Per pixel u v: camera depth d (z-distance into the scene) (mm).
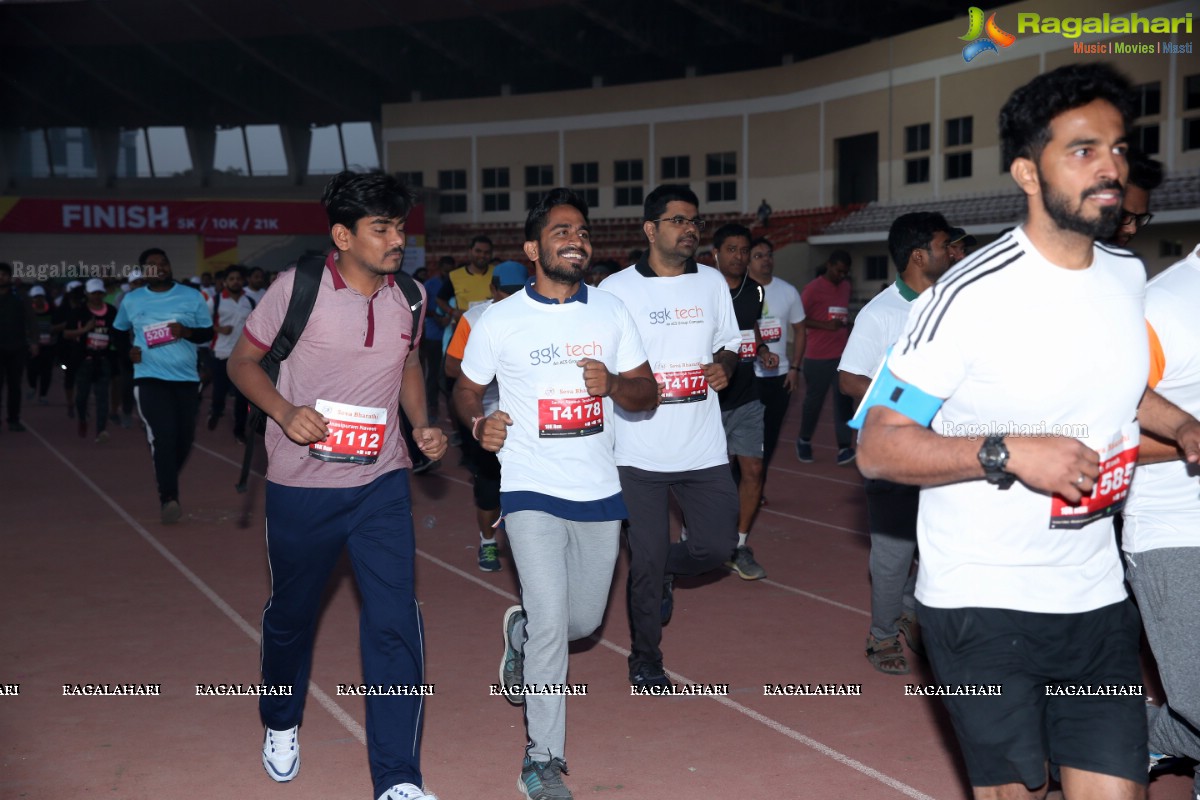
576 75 45062
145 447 12609
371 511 3486
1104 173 2135
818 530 7895
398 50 43312
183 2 41156
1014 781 2336
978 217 28297
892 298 4652
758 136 36438
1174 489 2934
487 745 3945
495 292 8547
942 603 2367
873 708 4285
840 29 36031
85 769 3707
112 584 6336
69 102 49094
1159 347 2789
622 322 3889
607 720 4184
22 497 9328
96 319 12812
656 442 4570
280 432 3451
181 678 4676
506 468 3744
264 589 6211
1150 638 3025
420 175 41938
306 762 3793
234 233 34375
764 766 3732
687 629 5434
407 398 3809
